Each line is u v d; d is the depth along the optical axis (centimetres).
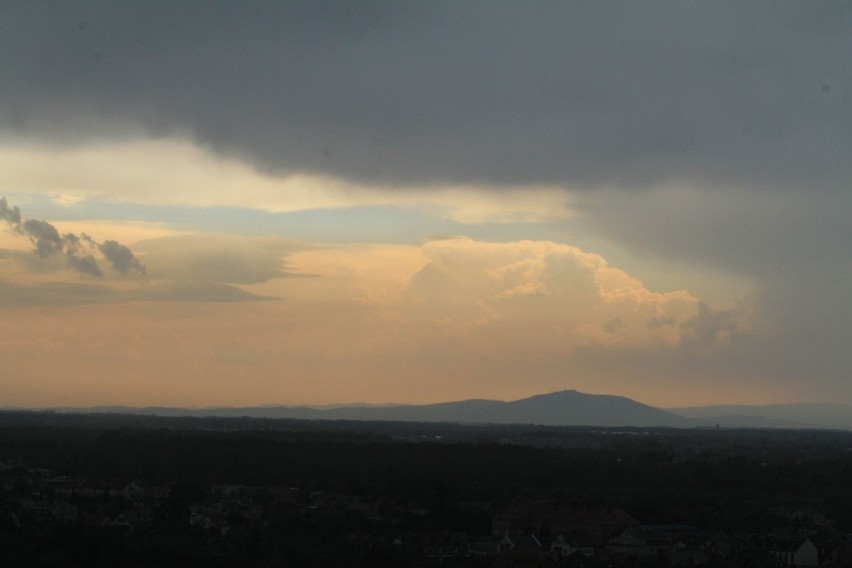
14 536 16862
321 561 16550
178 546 17062
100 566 15562
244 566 16088
